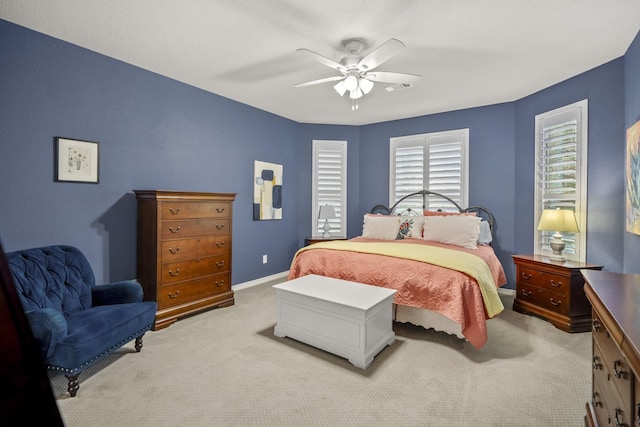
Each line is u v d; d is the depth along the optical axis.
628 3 2.10
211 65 3.18
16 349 0.50
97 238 2.93
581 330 2.87
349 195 5.36
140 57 3.00
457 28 2.43
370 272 2.89
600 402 1.39
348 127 5.35
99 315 2.14
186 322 3.10
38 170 2.56
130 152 3.17
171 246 3.05
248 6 2.20
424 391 1.97
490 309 2.49
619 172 2.85
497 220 4.23
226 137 4.15
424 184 4.78
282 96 4.07
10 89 2.41
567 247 3.38
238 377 2.12
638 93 2.47
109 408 1.79
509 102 4.14
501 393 1.94
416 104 4.29
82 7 2.21
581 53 2.80
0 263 0.51
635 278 1.53
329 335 2.43
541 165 3.74
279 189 4.97
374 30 2.48
